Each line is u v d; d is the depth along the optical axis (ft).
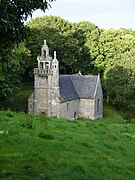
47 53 216.95
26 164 41.11
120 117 238.89
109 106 261.85
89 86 230.89
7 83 173.68
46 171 39.40
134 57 241.96
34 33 36.17
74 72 295.07
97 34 299.79
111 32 281.54
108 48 278.67
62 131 69.46
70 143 57.26
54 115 209.77
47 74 210.18
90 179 38.68
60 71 304.71
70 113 219.61
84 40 302.25
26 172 38.17
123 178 43.45
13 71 177.17
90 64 289.33
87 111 226.99
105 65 281.95
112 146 64.23
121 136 80.53
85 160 48.83
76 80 235.40
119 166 49.88
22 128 63.16
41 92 214.07
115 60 256.52
